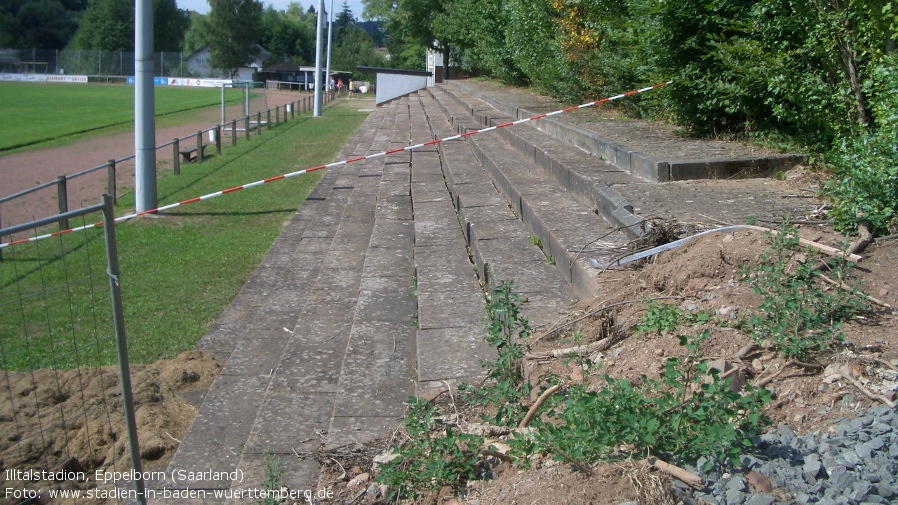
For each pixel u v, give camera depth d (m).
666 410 3.64
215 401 5.90
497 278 6.69
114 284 4.22
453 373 5.37
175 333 7.48
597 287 5.74
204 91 58.66
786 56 8.21
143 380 6.16
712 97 9.88
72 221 12.98
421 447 4.07
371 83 76.25
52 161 21.80
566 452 3.51
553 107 16.36
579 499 3.18
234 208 13.42
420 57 60.78
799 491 3.15
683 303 5.07
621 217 6.93
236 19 81.88
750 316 4.59
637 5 11.30
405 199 12.41
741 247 5.38
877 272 5.04
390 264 8.93
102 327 7.68
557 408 4.14
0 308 8.15
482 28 27.41
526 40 19.97
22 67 72.38
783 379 4.07
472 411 4.73
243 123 30.12
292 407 5.51
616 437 3.42
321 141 24.30
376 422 5.05
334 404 5.46
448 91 30.81
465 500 3.71
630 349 4.70
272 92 64.06
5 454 5.11
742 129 10.22
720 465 3.35
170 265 9.91
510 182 10.13
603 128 11.77
